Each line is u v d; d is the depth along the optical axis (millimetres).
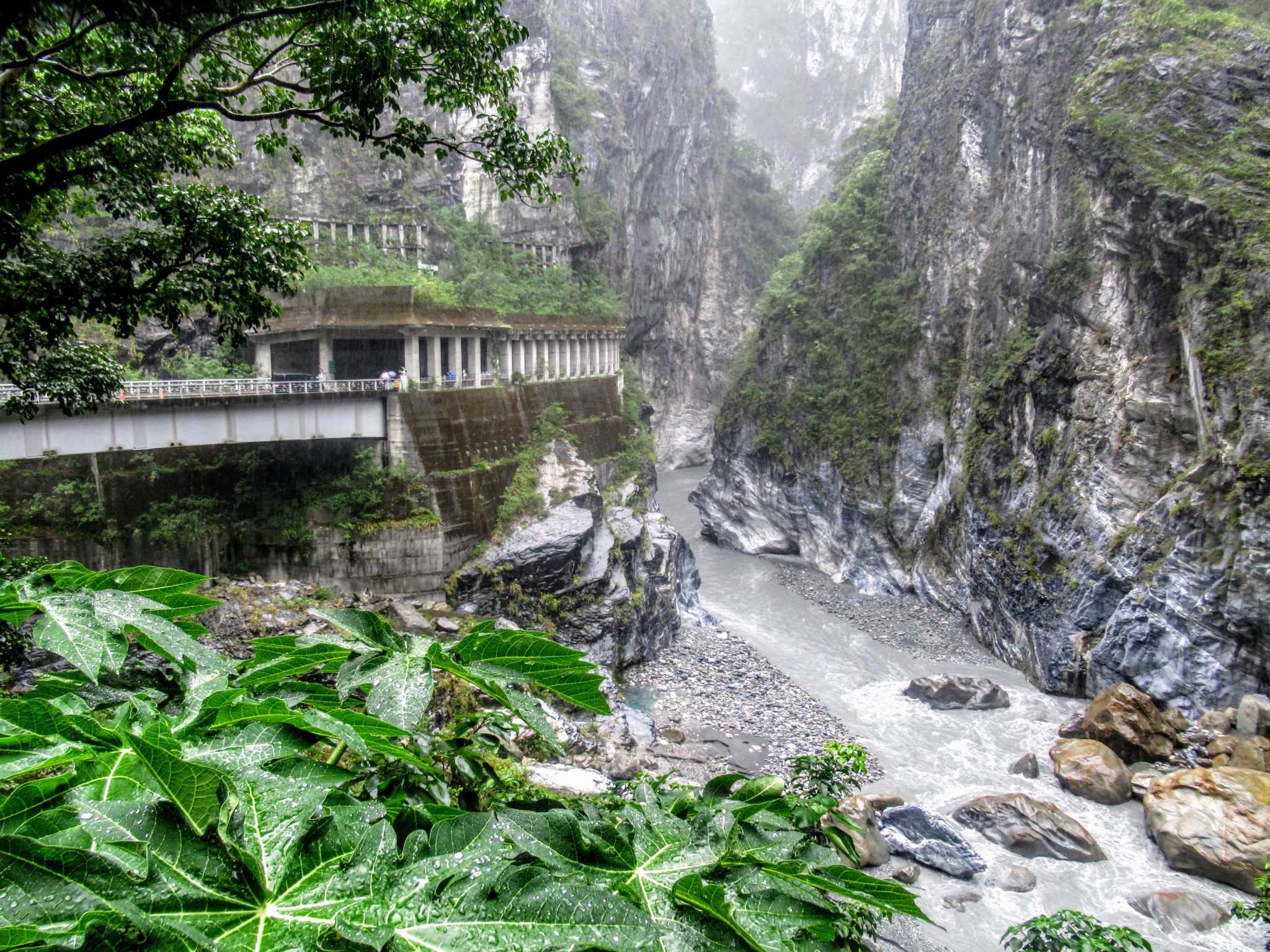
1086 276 33562
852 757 8703
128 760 2195
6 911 1520
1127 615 27797
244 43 9055
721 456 58062
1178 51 32406
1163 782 21000
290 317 31547
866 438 46812
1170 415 29656
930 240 47219
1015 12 42125
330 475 28297
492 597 28688
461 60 9789
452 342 33531
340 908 1731
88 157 9789
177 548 25547
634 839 2398
